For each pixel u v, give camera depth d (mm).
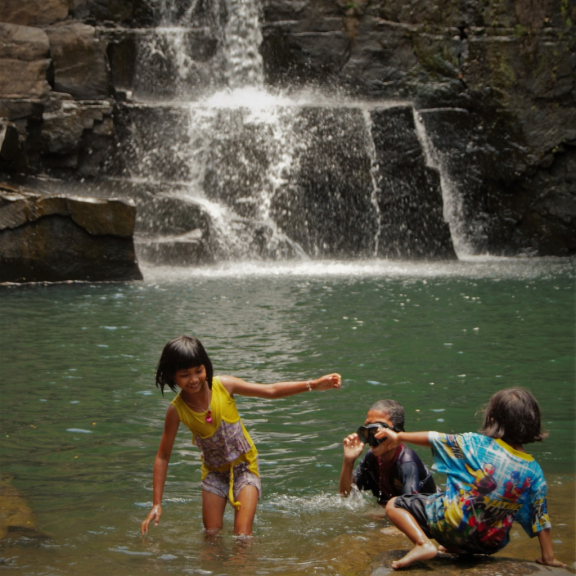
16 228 12727
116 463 4711
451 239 18594
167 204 16469
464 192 20266
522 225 19906
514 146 19562
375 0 20703
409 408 5891
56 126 16453
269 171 18062
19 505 3975
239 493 3699
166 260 15445
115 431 5348
